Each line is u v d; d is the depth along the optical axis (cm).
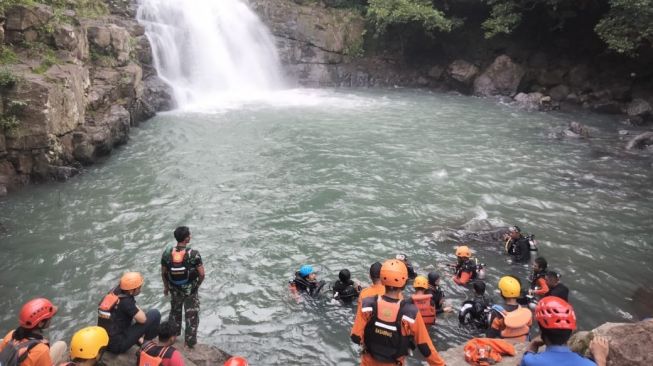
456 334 755
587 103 2638
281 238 1103
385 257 1027
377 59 3322
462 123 2253
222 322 804
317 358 720
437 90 3167
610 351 446
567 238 1122
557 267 993
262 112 2353
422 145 1869
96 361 476
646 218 1228
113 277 938
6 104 1309
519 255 1009
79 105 1560
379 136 1988
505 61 2945
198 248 1048
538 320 338
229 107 2444
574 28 2903
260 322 804
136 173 1482
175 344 671
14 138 1323
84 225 1148
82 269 965
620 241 1109
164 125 2033
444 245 1078
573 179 1511
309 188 1405
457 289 898
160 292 884
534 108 2612
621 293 904
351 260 1012
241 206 1273
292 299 866
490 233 1102
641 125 2272
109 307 577
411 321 413
